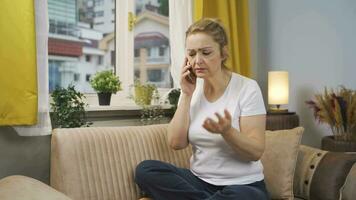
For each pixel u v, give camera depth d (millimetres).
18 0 1508
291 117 2461
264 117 1475
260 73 3072
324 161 1813
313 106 2502
